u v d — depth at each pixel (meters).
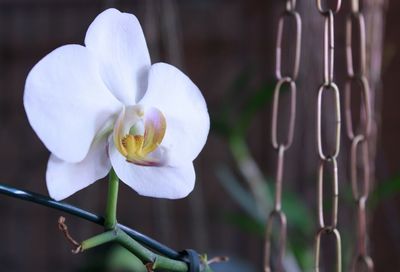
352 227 1.14
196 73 1.76
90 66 0.49
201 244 1.63
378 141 1.45
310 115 1.27
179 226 1.74
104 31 0.50
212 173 1.75
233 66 1.74
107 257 1.23
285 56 1.38
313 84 1.16
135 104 0.50
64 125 0.48
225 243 1.75
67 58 0.48
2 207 1.87
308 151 1.42
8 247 1.86
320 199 0.61
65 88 0.48
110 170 0.51
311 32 1.04
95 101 0.49
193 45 1.75
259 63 1.71
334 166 0.60
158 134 0.50
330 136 1.19
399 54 1.58
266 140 1.66
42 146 1.84
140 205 1.76
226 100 1.26
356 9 0.67
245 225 1.20
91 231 1.81
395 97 1.59
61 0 1.81
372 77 0.90
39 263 1.85
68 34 1.81
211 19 1.75
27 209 1.87
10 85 1.85
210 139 1.75
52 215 1.85
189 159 0.52
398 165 1.59
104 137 0.50
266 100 1.15
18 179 1.85
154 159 0.50
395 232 1.52
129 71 0.51
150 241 0.54
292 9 0.65
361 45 0.67
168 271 0.56
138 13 1.61
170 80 0.52
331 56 0.59
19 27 1.83
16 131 1.85
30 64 1.84
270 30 1.70
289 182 1.52
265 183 1.26
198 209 1.69
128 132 0.50
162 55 1.55
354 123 1.38
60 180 0.49
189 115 0.52
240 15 1.74
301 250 1.17
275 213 0.68
